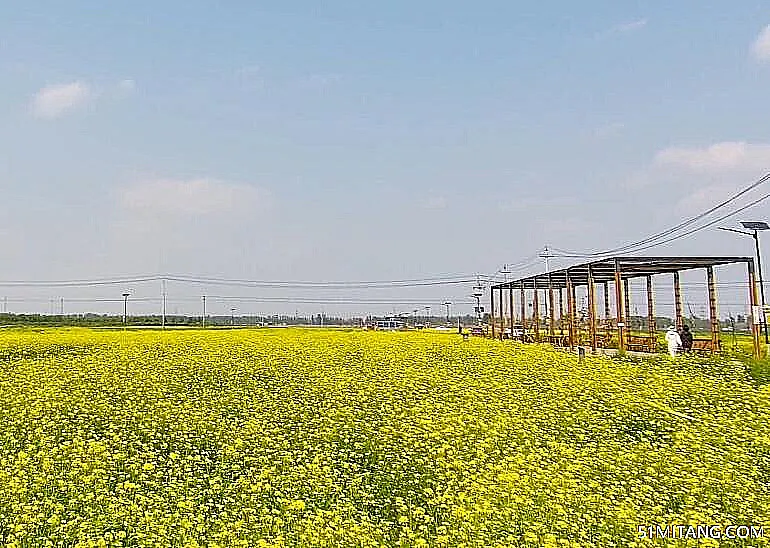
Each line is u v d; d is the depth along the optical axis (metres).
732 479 10.70
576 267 30.52
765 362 21.81
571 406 16.08
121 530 8.66
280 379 19.78
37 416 14.39
